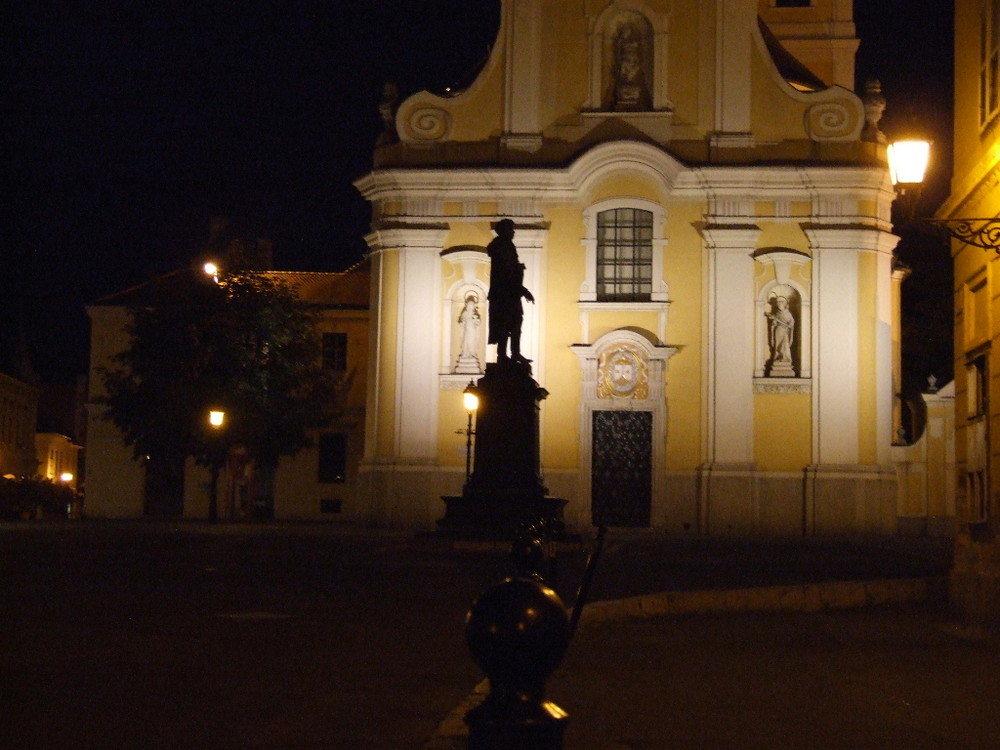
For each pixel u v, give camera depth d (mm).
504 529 28672
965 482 17641
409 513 40969
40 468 80125
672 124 41750
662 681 11820
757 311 41000
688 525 40625
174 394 48719
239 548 30875
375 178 42031
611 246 41781
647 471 41062
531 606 4738
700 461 40812
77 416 84625
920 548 33750
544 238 41594
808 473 40156
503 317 29734
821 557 29594
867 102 41375
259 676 11633
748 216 41094
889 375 40719
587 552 29250
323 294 58031
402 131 42344
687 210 41469
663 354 40938
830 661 13242
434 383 41406
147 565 25078
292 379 50000
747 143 41312
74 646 13391
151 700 10383
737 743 9031
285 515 55438
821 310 40594
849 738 9281
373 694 10781
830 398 40344
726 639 15078
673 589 20766
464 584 21266
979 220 14164
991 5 16703
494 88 42250
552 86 42125
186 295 49531
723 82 41562
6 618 15852
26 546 31281
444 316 41781
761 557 29453
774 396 40719
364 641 14070
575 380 41344
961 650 14164
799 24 53125
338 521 53625
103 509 56438
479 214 41781
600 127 41812
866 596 18891
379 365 41781
